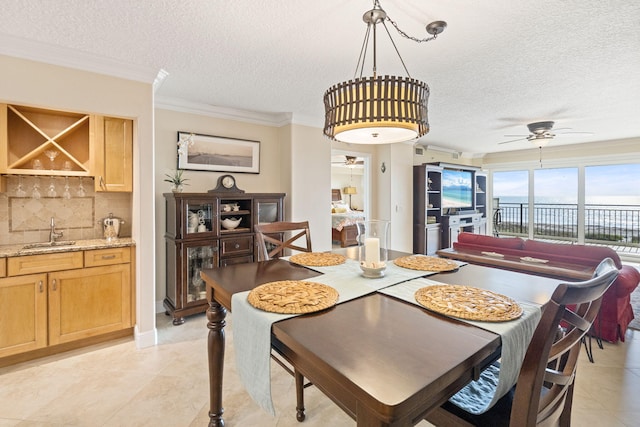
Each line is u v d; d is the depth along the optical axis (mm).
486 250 3254
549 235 6770
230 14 1746
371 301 1274
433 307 1174
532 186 6941
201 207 3146
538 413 907
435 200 6039
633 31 1933
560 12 1735
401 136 1743
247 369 1172
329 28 1899
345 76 2641
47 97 2092
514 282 1539
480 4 1660
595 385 2008
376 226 1740
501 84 2822
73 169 2756
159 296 3254
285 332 990
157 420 1699
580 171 6285
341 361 814
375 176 5297
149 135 2508
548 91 3016
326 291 1358
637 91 3012
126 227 3021
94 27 1863
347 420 1708
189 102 3338
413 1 1636
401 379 736
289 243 2424
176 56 2266
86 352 2398
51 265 2260
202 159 3479
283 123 3955
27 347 2195
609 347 2502
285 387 2016
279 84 2830
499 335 967
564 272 2406
